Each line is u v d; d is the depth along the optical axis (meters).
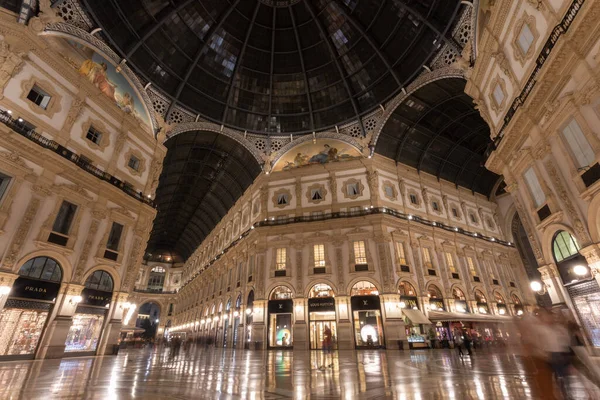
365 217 23.47
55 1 15.79
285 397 5.28
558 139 11.01
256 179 29.78
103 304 16.97
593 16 8.47
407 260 23.20
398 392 5.49
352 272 22.02
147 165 21.50
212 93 26.45
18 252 13.18
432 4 19.59
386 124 26.16
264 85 28.00
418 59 22.23
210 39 24.19
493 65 14.69
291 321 22.25
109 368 10.14
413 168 29.34
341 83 27.06
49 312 14.34
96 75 18.25
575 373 4.35
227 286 31.09
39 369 9.46
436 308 23.03
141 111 21.77
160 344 45.03
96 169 17.28
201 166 33.41
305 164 27.80
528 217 13.96
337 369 9.29
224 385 6.57
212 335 32.22
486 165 16.11
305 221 24.41
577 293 11.65
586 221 10.41
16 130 13.51
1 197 13.01
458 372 8.12
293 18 25.47
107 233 17.52
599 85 8.77
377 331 20.66
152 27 21.00
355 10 23.53
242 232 30.73
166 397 5.26
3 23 13.71
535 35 11.24
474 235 29.06
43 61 15.27
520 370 8.30
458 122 27.05
